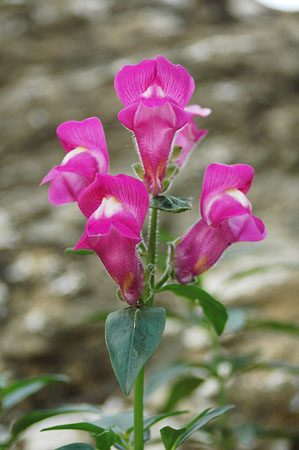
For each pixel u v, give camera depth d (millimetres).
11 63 1173
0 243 782
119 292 381
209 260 395
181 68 380
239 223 396
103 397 657
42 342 672
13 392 469
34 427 606
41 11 1292
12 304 714
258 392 567
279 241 712
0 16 1271
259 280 659
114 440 381
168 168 389
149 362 664
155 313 371
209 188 383
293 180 815
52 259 763
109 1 1353
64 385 664
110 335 368
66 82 1092
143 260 394
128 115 380
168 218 800
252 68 1022
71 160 389
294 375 572
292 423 555
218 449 526
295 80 995
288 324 519
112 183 371
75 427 393
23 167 948
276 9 1394
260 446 552
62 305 705
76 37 1238
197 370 614
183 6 1345
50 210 851
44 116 1017
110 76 1073
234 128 912
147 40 1193
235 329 498
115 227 365
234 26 1268
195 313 530
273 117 911
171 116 380
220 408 398
